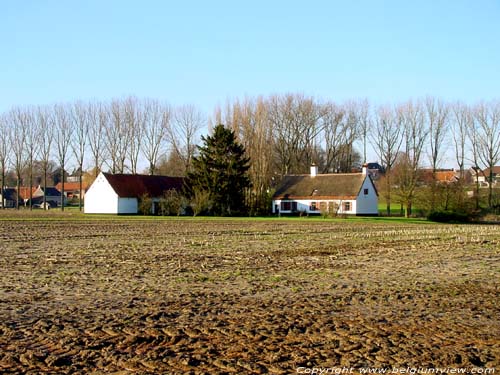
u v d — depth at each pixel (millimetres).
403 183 79875
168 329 11898
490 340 11312
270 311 13734
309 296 15750
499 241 35656
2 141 95250
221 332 11742
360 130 98562
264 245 31000
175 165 102938
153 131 95000
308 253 27031
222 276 19250
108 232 40031
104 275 19281
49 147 95125
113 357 10078
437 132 90188
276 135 95125
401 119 91438
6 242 31500
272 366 9664
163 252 26766
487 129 85938
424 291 16672
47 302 14648
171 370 9438
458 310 14047
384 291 16609
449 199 70438
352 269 21438
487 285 17875
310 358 10102
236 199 76750
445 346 10883
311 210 85375
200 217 69875
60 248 28281
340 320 12875
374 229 47906
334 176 86875
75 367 9562
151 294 15828
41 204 130000
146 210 78000
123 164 94938
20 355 10148
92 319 12750
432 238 37875
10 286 17016
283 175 95562
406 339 11359
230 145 76250
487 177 98312
